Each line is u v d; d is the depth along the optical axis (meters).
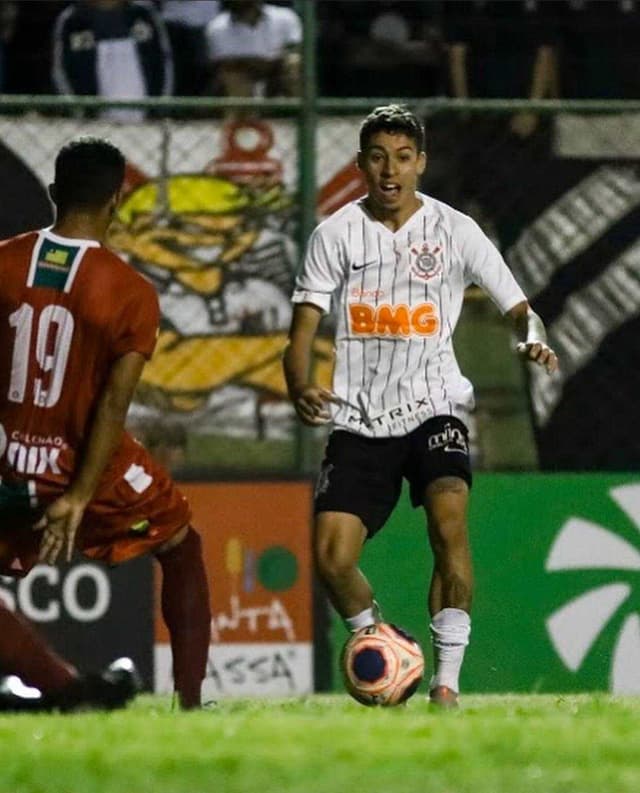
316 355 32.12
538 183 32.41
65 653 31.25
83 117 31.91
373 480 23.38
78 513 21.08
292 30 36.66
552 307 32.50
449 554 22.84
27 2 37.66
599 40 37.84
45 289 21.27
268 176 32.03
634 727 19.09
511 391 32.44
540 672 31.91
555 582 31.97
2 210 31.81
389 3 38.59
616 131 32.44
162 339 32.03
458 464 23.12
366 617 23.56
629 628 32.03
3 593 31.22
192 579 22.75
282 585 31.70
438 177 32.34
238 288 32.09
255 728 18.58
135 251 31.98
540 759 16.47
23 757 16.52
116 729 18.50
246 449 32.09
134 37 36.94
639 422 32.53
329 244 23.53
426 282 23.44
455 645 22.83
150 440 32.00
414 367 23.39
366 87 38.53
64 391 21.28
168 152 31.98
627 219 32.47
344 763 16.08
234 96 36.34
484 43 38.09
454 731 18.38
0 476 21.56
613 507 32.09
